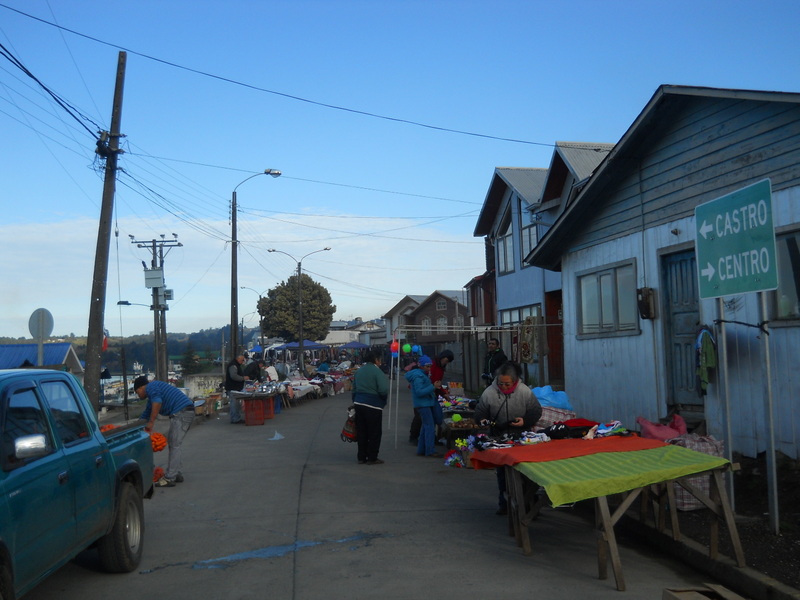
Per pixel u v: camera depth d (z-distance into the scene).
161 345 34.72
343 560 6.54
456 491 9.56
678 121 9.92
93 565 6.56
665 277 10.41
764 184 6.18
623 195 11.38
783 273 8.19
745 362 8.74
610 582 5.80
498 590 5.64
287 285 73.19
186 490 10.08
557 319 21.62
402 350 15.87
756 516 6.91
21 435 4.64
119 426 6.94
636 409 11.09
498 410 7.74
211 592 5.76
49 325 13.22
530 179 24.47
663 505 6.66
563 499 5.51
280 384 22.47
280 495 9.54
